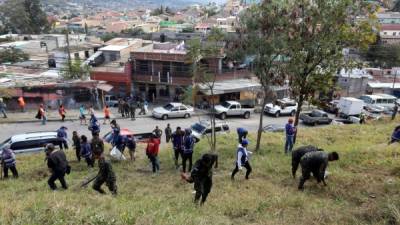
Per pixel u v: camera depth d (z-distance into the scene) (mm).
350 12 15469
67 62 44469
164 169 15891
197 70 19844
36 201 9266
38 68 43875
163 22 124188
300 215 8547
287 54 16344
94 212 7445
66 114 33438
